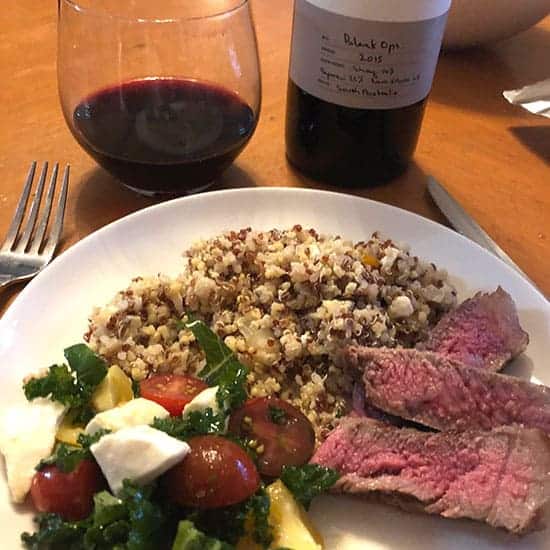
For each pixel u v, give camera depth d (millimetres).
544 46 502
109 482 209
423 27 308
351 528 228
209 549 197
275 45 469
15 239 309
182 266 305
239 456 215
